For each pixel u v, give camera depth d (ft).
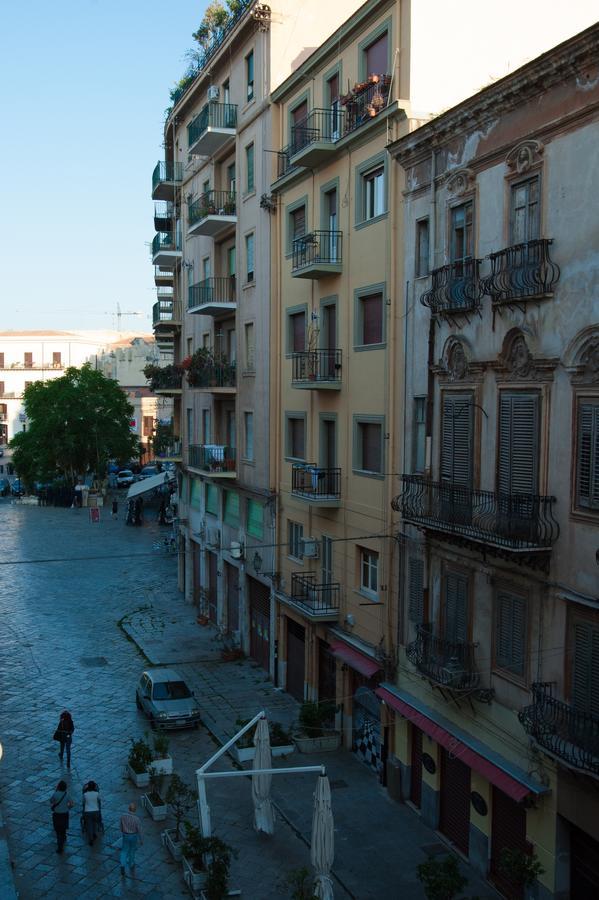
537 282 43.01
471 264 49.80
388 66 62.69
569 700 41.73
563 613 42.27
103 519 209.36
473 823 50.31
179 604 122.42
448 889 41.24
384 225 62.59
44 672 88.79
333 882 48.93
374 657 63.26
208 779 63.46
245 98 94.32
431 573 55.42
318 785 46.39
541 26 62.95
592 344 40.24
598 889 41.01
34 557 154.61
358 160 66.90
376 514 64.39
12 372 341.62
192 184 119.03
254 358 92.99
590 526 40.32
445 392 53.42
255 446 92.27
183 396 127.85
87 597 126.41
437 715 54.49
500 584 47.70
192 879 47.06
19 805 58.08
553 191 43.04
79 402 235.40
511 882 46.06
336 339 71.92
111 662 93.04
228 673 89.81
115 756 66.85
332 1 88.33
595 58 39.75
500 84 46.47
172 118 125.90
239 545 90.68
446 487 50.96
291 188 81.35
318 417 75.77
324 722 72.59
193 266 119.55
